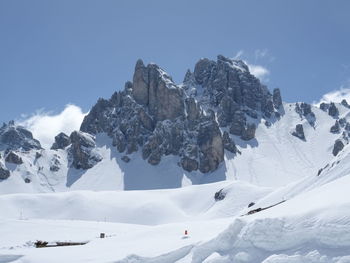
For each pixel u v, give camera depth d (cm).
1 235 7969
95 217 16312
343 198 2806
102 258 3694
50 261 3916
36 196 17812
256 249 2719
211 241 2944
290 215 2792
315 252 2478
